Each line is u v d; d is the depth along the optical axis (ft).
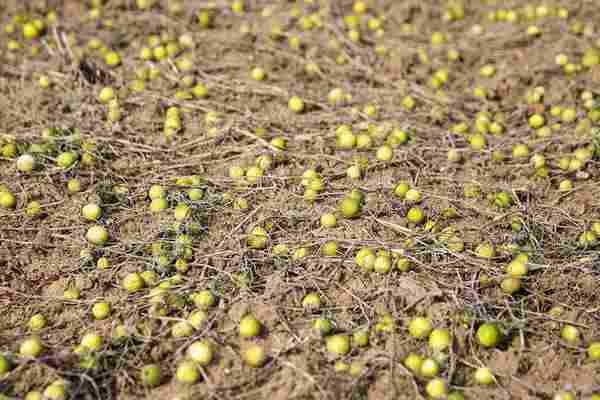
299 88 14.47
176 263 11.09
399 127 13.23
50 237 11.58
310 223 11.62
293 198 11.96
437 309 10.39
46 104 13.74
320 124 13.53
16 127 13.14
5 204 11.82
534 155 12.76
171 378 10.03
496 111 14.08
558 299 10.85
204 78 14.56
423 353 10.09
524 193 12.20
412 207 11.81
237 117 13.51
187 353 10.10
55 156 12.52
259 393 9.80
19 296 10.87
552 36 16.01
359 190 11.96
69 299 10.78
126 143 12.89
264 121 13.41
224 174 12.53
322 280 10.84
